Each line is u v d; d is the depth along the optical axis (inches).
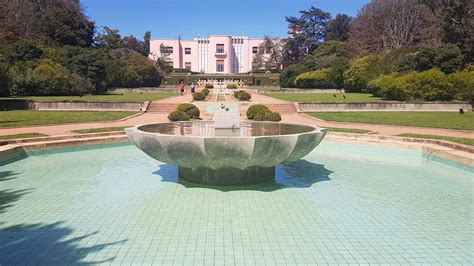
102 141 450.3
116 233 179.3
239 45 3440.0
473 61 1219.9
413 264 150.6
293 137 235.8
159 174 303.4
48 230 182.7
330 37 2819.9
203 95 1108.5
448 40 1355.8
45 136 438.3
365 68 1534.2
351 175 309.6
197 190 252.8
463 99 1016.2
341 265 149.1
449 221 201.2
